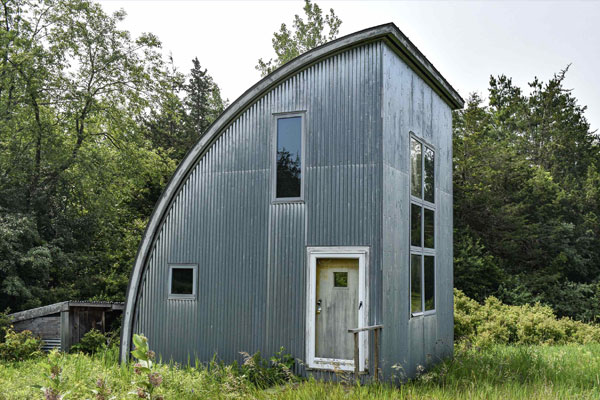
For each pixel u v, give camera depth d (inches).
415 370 450.9
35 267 807.1
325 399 319.6
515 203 1305.4
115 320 709.9
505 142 1590.8
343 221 415.5
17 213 810.8
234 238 451.8
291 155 440.1
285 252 432.8
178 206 473.7
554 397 347.6
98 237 991.6
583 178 1606.8
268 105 451.5
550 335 826.2
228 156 461.7
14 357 563.8
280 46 1283.2
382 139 410.9
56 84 884.0
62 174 893.8
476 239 1209.4
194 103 1606.8
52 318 626.8
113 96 979.3
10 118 833.5
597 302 1187.9
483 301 1137.4
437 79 516.1
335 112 428.1
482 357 517.7
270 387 393.7
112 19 954.7
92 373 396.2
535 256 1259.8
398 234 432.5
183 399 351.6
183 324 461.1
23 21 864.3
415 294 464.4
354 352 378.3
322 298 420.2
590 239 1330.0
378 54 419.5
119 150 1001.5
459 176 1241.4
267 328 431.8
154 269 476.1
